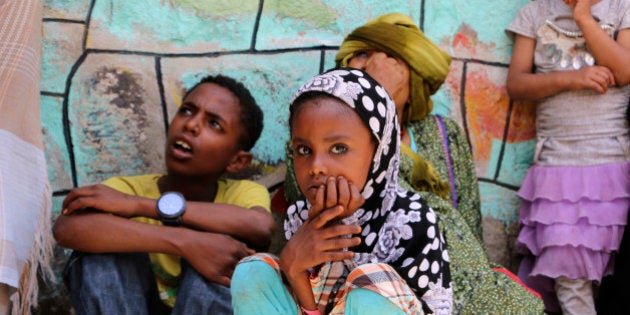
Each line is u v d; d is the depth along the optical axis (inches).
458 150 122.4
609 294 119.7
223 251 94.1
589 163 122.2
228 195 110.3
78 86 119.2
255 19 127.0
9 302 88.2
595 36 120.0
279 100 127.6
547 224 121.5
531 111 135.9
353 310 73.2
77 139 119.0
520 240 127.0
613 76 120.9
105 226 92.4
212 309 90.7
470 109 134.9
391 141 77.7
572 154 123.5
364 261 77.9
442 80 120.5
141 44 122.1
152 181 109.7
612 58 119.6
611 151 121.6
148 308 96.4
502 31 135.9
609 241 118.5
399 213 78.2
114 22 121.1
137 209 96.0
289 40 128.6
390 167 78.4
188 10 124.2
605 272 120.0
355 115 74.5
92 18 120.3
